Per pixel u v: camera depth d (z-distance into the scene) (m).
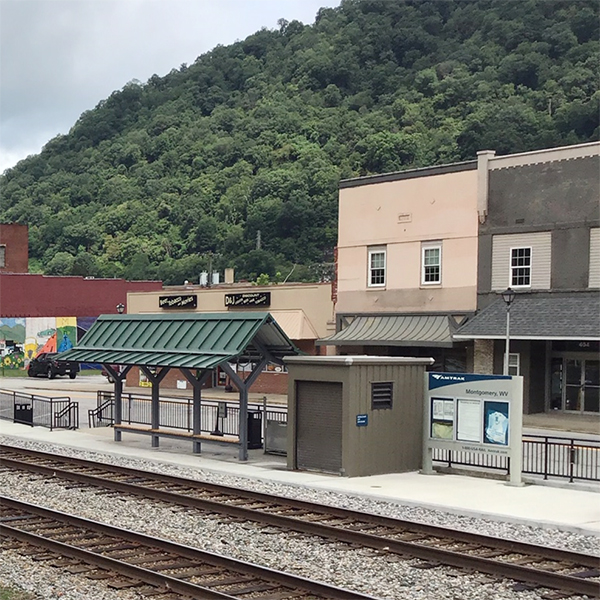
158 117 158.75
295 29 183.12
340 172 119.75
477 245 36.22
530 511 15.67
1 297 71.69
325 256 115.38
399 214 38.97
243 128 144.62
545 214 34.31
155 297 51.75
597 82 109.19
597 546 13.34
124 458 23.72
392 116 126.81
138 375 51.97
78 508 16.47
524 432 30.06
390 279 39.22
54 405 35.88
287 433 20.97
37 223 140.62
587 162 33.28
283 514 15.63
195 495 17.73
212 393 46.78
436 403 20.08
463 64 130.25
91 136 166.88
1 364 71.31
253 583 11.06
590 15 125.88
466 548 12.94
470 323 34.81
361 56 151.38
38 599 10.46
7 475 20.61
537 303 34.03
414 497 17.08
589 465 21.20
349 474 19.59
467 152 105.81
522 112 103.12
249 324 22.31
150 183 138.75
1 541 13.41
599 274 32.94
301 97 147.50
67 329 74.44
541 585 11.03
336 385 20.00
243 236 120.50
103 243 131.62
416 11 154.38
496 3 143.75
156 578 10.97
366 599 9.95
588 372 34.41
